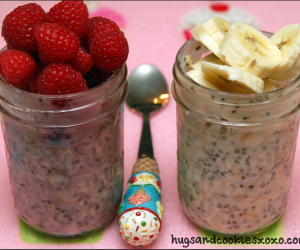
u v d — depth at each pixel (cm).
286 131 34
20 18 32
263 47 34
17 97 32
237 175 34
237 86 33
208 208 36
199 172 35
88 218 36
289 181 37
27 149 33
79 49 32
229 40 33
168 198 40
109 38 32
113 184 37
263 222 36
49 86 31
